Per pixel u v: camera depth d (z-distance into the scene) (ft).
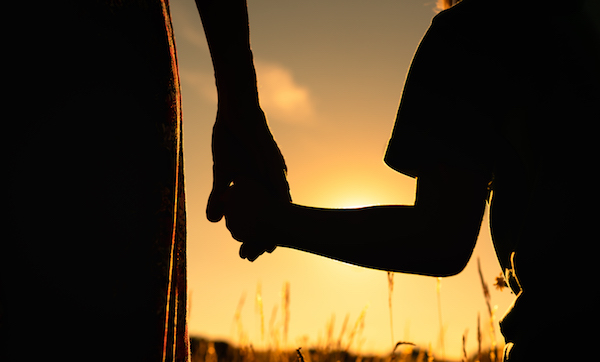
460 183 2.77
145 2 2.69
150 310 2.55
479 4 2.81
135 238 2.54
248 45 3.53
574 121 2.57
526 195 2.67
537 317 2.52
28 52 2.42
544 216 2.55
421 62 2.85
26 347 2.33
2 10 2.40
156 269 2.58
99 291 2.45
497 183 2.75
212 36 3.50
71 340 2.39
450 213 2.78
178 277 2.98
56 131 2.43
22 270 2.35
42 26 2.45
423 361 5.47
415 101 2.83
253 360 6.59
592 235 2.49
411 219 2.82
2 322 2.31
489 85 2.72
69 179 2.44
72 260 2.42
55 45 2.46
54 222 2.40
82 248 2.44
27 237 2.36
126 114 2.57
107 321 2.45
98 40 2.54
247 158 3.47
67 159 2.44
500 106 2.71
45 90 2.43
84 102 2.49
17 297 2.33
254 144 3.47
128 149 2.56
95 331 2.43
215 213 3.48
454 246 2.78
